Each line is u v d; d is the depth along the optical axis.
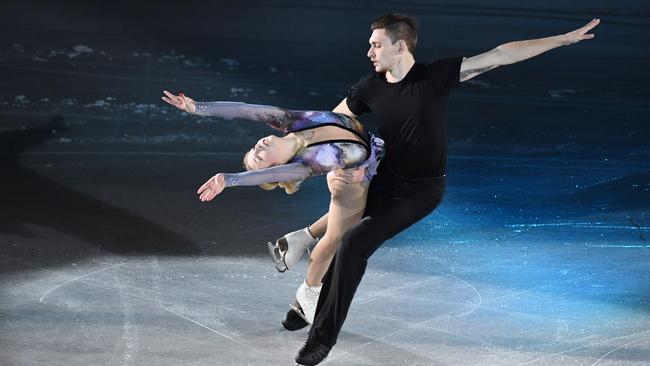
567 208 14.66
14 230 12.44
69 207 13.62
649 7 37.94
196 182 15.31
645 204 14.97
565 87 25.28
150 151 17.20
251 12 33.03
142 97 21.30
